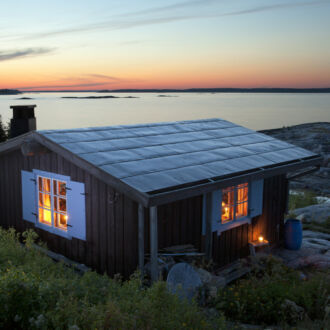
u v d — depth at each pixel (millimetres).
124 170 6770
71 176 7797
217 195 8312
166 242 7465
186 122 11500
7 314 3717
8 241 7969
